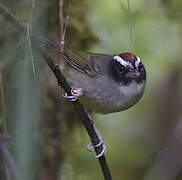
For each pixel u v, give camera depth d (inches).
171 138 573.3
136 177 559.2
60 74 305.3
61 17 388.8
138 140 574.2
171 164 560.7
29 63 344.5
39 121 417.1
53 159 465.4
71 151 482.6
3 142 368.2
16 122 337.7
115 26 488.7
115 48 483.5
